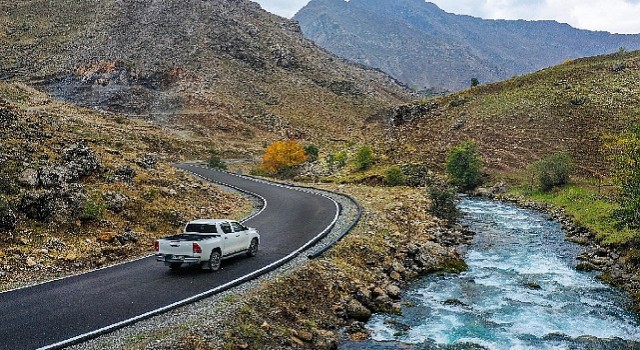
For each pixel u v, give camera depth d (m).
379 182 47.56
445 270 19.50
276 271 15.12
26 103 78.75
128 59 135.00
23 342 9.57
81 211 18.50
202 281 13.96
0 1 158.25
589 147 50.25
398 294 16.11
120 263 16.17
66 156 22.03
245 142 101.62
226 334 10.57
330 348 11.76
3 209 16.14
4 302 11.95
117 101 109.62
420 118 76.25
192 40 153.12
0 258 14.55
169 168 30.81
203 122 105.62
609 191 36.88
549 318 14.63
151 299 12.32
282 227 22.47
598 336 13.38
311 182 51.16
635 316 14.89
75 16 157.25
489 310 15.21
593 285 17.88
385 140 70.75
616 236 22.72
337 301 14.14
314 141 107.94
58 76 120.44
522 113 63.91
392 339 12.73
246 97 127.81
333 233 21.11
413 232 23.81
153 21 159.50
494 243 24.77
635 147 23.27
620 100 59.00
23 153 20.45
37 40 139.62
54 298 12.33
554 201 37.78
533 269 19.94
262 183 41.72
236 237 16.22
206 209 24.48
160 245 15.00
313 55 185.62
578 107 60.62
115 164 24.59
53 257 15.49
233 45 157.00
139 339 9.88
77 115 80.12
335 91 153.75
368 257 18.44
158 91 120.56
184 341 9.91
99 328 10.34
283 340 11.23
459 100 76.69
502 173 49.66
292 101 134.38
